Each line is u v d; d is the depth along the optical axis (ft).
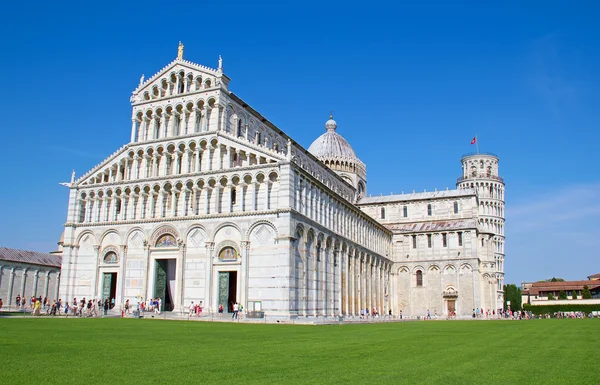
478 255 384.88
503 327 180.24
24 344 82.74
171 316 219.41
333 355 76.23
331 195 273.54
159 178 248.32
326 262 258.37
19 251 309.22
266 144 289.33
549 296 523.70
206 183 237.25
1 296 282.15
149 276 240.73
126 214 253.65
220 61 248.32
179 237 236.43
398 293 388.57
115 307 242.78
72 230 261.85
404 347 90.84
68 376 53.83
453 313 369.09
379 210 429.79
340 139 449.06
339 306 269.64
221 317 214.90
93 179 266.77
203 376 55.31
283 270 213.46
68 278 256.73
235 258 224.94
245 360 68.64
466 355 79.15
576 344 102.01
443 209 412.36
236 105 258.57
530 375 59.77
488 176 568.82
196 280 230.48
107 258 252.42
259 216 222.28
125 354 72.49
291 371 59.88
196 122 247.91
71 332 111.24
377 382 53.67
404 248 394.52
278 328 150.71
